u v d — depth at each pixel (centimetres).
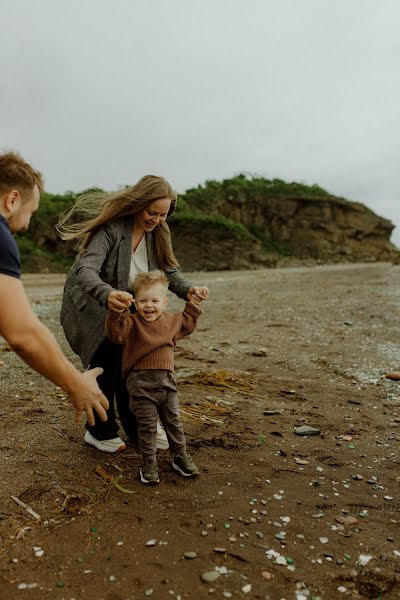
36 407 466
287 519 298
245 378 610
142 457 338
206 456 379
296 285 1919
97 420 366
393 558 265
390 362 710
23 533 272
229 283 2105
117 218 343
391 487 345
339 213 5334
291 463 375
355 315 1105
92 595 229
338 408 512
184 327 343
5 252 210
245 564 256
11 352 690
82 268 321
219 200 4866
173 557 258
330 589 241
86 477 335
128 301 302
